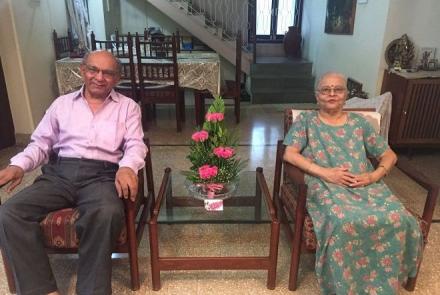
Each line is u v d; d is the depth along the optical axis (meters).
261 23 6.15
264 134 3.74
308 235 1.48
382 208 1.43
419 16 3.06
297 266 1.57
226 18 5.81
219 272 1.74
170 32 5.57
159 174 2.71
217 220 1.60
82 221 1.36
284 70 5.50
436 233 2.00
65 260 1.81
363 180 1.56
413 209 2.28
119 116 1.67
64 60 3.73
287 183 1.91
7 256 1.37
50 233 1.41
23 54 3.35
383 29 3.17
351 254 1.41
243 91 5.54
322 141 1.68
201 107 3.88
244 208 1.73
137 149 1.60
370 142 1.70
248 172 2.15
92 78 1.58
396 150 3.29
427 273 1.71
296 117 1.85
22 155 1.54
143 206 1.89
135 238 1.53
